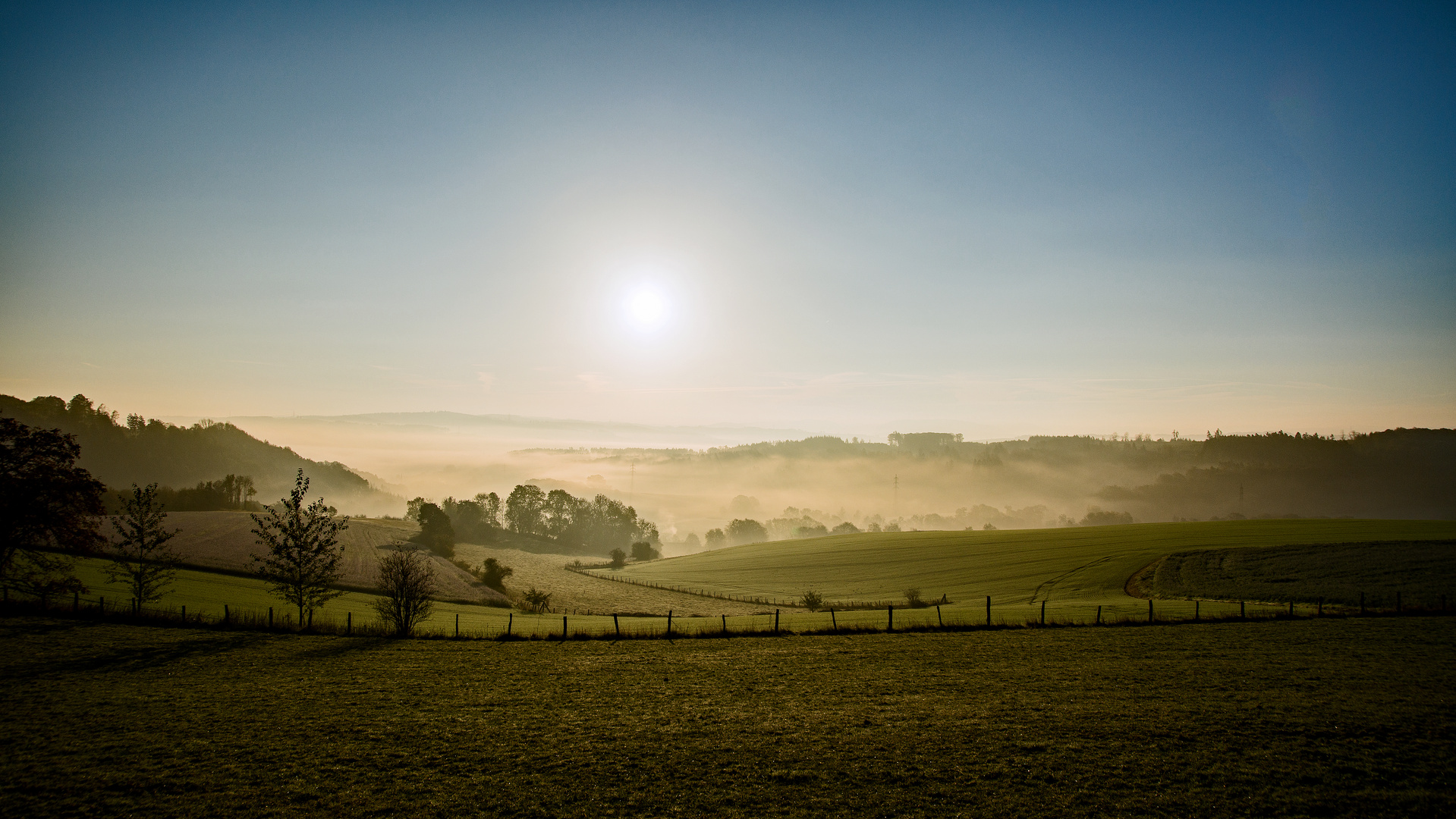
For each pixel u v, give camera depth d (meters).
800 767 18.36
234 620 37.16
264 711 22.55
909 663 30.33
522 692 25.52
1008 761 18.75
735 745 20.00
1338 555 67.19
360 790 16.86
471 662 30.27
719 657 31.64
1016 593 64.81
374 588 71.12
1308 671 28.27
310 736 20.39
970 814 15.77
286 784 17.12
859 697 24.94
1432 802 16.30
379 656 31.16
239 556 80.12
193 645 31.70
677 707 23.70
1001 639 35.66
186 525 100.06
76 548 40.91
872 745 19.98
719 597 81.38
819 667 29.70
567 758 18.95
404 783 17.33
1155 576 65.81
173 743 19.55
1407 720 21.80
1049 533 114.56
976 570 82.12
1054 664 29.97
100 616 36.22
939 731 21.12
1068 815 15.70
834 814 15.77
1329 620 40.16
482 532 157.00
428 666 29.36
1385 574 58.59
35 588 40.50
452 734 20.75
